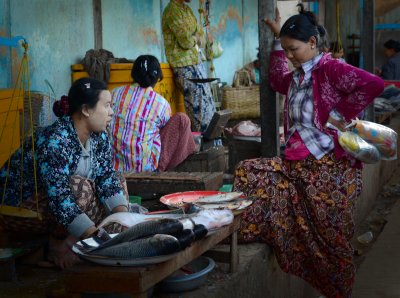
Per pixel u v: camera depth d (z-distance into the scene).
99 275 2.50
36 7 6.35
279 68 4.58
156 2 8.88
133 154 5.18
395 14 15.07
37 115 5.48
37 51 6.38
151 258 2.50
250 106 10.09
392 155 4.21
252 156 5.91
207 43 8.55
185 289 3.17
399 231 6.39
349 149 3.85
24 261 3.59
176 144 5.36
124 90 5.30
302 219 4.00
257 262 3.82
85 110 3.30
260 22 4.77
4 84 5.88
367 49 7.82
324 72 3.85
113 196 3.51
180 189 4.59
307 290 5.07
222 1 11.27
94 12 7.36
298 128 3.99
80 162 3.40
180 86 7.35
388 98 9.62
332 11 15.97
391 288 4.96
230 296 3.37
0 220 3.56
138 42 8.43
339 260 3.94
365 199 7.11
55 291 3.11
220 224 3.04
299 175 3.98
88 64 6.78
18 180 3.49
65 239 3.43
